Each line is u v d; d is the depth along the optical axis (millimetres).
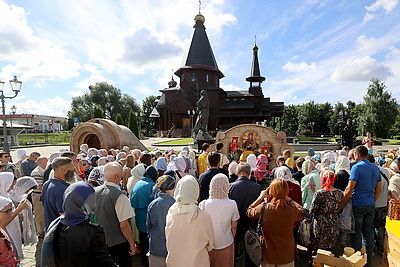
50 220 3125
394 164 5340
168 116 51312
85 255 2029
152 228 3178
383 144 34094
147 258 4133
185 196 2613
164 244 3092
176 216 2621
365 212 3928
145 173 4258
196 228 2572
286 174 4004
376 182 4016
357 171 3951
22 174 6504
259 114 47844
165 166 5230
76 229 2047
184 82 51844
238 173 4105
